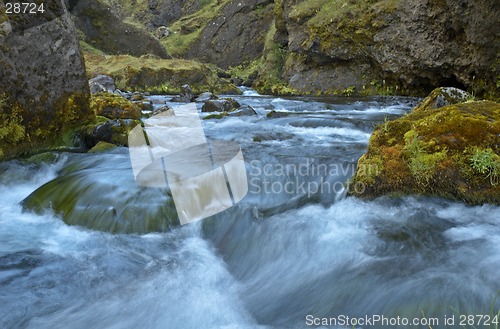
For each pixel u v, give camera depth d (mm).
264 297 2734
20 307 2598
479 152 3424
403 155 3641
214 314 2566
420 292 2500
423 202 3500
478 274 2619
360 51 14109
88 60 17406
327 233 3297
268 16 24125
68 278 2918
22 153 5320
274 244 3307
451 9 10672
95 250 3312
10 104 5121
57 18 5652
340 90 14727
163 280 2910
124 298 2707
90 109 6215
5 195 4504
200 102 11453
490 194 3365
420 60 12297
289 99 13336
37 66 5426
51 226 3729
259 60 23219
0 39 4957
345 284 2711
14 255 3195
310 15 15500
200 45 25547
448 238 3076
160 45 23078
